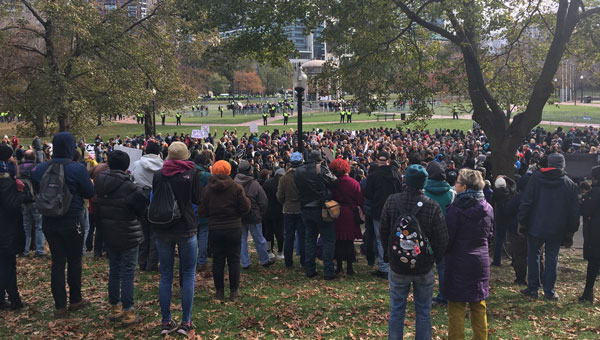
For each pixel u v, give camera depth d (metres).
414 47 14.52
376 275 8.33
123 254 5.57
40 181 5.52
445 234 4.67
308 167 7.71
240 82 139.25
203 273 8.01
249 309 6.31
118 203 5.42
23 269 8.16
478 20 11.52
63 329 5.48
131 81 27.42
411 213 4.66
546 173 6.95
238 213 6.51
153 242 8.13
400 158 19.88
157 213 5.11
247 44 12.75
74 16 24.55
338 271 8.40
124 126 66.00
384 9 11.74
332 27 12.36
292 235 8.62
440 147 26.39
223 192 6.43
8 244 5.93
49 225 5.65
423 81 13.94
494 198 8.71
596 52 13.79
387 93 13.91
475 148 24.02
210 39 25.78
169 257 5.36
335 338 5.46
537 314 6.55
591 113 61.09
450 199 6.66
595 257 7.02
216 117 78.69
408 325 5.92
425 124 13.95
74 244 5.87
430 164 6.81
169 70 29.89
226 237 6.47
